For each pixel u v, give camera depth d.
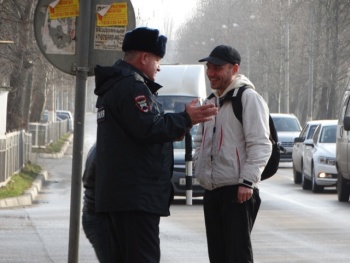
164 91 44.53
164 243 24.08
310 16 113.25
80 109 14.34
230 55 13.70
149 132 10.99
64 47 14.70
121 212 11.27
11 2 60.16
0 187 41.28
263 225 29.41
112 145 11.21
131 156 11.15
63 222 29.94
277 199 41.22
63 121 125.62
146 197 11.16
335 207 36.81
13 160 47.22
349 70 128.38
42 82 86.38
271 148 13.52
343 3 110.06
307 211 34.91
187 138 15.02
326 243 24.44
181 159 37.09
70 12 14.69
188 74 44.91
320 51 119.44
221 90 13.84
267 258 21.42
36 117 88.94
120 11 14.59
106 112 11.28
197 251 22.48
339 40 114.75
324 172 44.16
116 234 11.59
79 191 14.19
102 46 14.59
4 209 35.53
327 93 121.12
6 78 88.00
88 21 14.51
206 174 13.73
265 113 13.52
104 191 11.26
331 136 46.69
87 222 14.53
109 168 11.23
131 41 11.52
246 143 13.52
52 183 53.06
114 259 11.81
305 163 47.16
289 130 70.94
